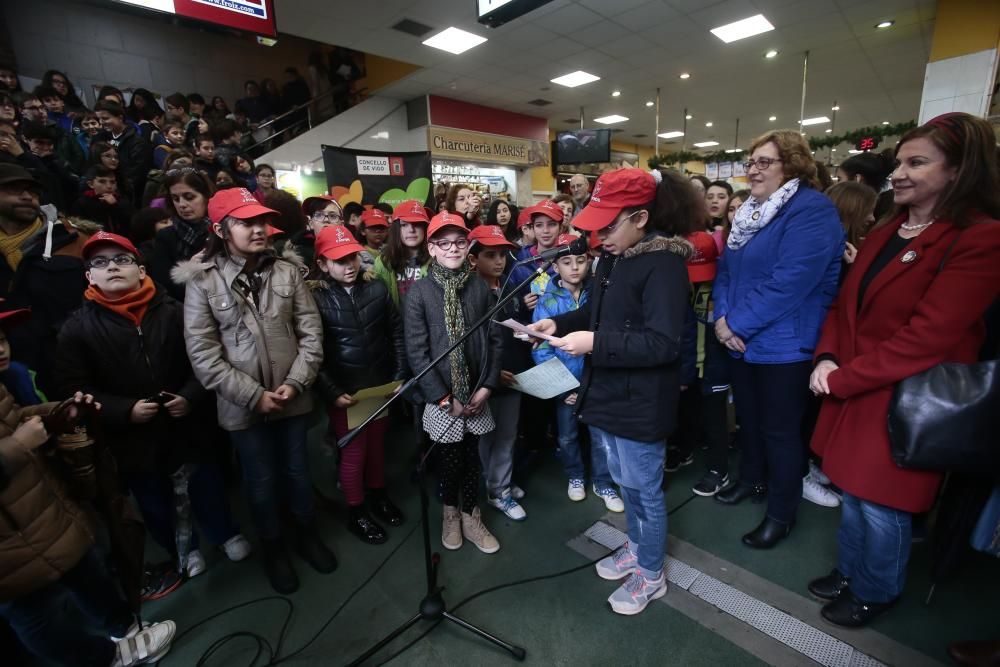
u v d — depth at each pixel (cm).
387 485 235
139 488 164
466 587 166
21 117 409
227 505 184
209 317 149
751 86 779
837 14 518
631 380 130
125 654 136
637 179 118
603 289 136
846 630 139
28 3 591
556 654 138
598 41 579
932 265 112
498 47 586
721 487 212
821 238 147
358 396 177
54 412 113
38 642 114
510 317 203
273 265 162
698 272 197
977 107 474
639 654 136
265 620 156
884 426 119
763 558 171
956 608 145
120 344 149
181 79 714
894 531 124
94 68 641
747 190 246
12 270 178
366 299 188
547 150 1000
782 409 162
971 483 123
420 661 138
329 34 535
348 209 332
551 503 214
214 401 177
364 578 173
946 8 481
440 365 168
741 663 132
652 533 144
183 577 172
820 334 155
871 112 977
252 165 413
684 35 567
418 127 801
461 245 169
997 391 103
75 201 325
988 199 106
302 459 173
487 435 198
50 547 107
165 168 303
